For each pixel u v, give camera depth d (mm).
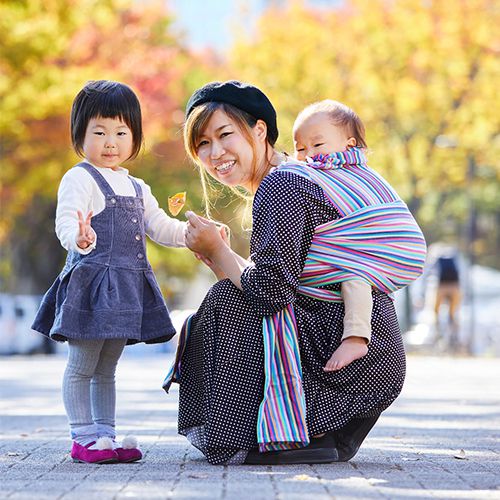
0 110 36781
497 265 76562
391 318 7113
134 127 7688
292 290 6918
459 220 66438
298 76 45938
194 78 54938
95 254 7359
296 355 6891
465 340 42781
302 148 7547
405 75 44875
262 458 6930
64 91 36906
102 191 7512
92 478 6344
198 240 7145
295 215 6996
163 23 52281
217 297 7020
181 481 6137
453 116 44812
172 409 13469
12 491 5770
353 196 7152
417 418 11938
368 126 45312
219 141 7484
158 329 7453
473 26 44000
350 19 46688
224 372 6918
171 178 50156
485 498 5531
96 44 43219
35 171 41188
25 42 33750
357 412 6902
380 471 6652
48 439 9391
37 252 50812
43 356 38750
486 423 11305
